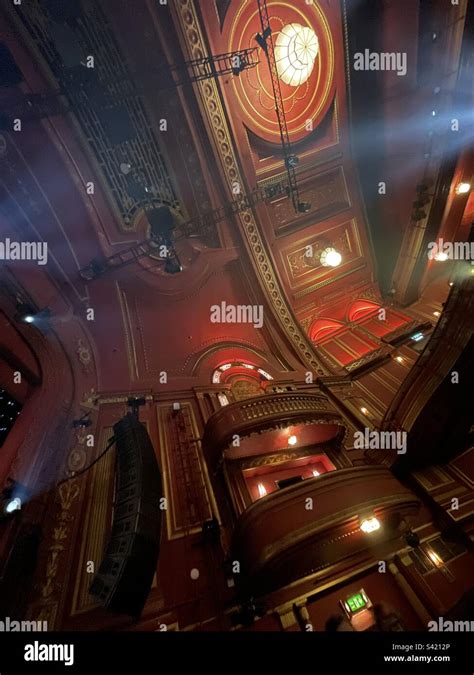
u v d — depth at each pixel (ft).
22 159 24.35
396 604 18.19
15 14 22.94
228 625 15.99
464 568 19.66
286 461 23.94
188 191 36.76
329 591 18.39
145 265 34.55
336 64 34.63
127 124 30.53
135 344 34.50
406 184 41.04
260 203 40.01
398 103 36.81
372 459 26.35
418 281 45.70
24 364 24.71
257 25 30.42
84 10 25.95
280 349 41.93
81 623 15.02
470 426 23.27
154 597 16.58
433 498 22.95
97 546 18.33
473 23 29.35
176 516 20.65
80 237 30.25
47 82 25.04
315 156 40.16
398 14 31.55
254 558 15.38
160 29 28.12
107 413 27.12
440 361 21.62
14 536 16.42
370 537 19.06
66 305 29.58
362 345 43.68
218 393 32.96
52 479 20.20
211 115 32.96
